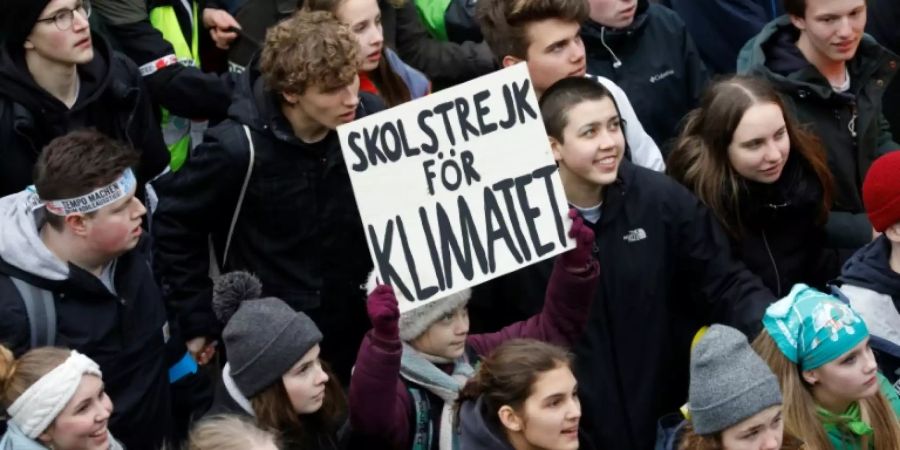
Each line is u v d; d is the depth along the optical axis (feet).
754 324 39.63
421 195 35.81
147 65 47.14
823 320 34.78
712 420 32.91
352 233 40.96
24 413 32.50
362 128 35.73
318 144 40.19
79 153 35.60
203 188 40.16
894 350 38.70
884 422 35.96
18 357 35.09
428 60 51.83
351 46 38.58
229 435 31.35
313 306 40.93
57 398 32.48
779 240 41.96
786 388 35.35
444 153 35.94
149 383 37.86
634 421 39.93
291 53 38.34
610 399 39.78
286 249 40.73
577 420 32.55
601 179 38.75
